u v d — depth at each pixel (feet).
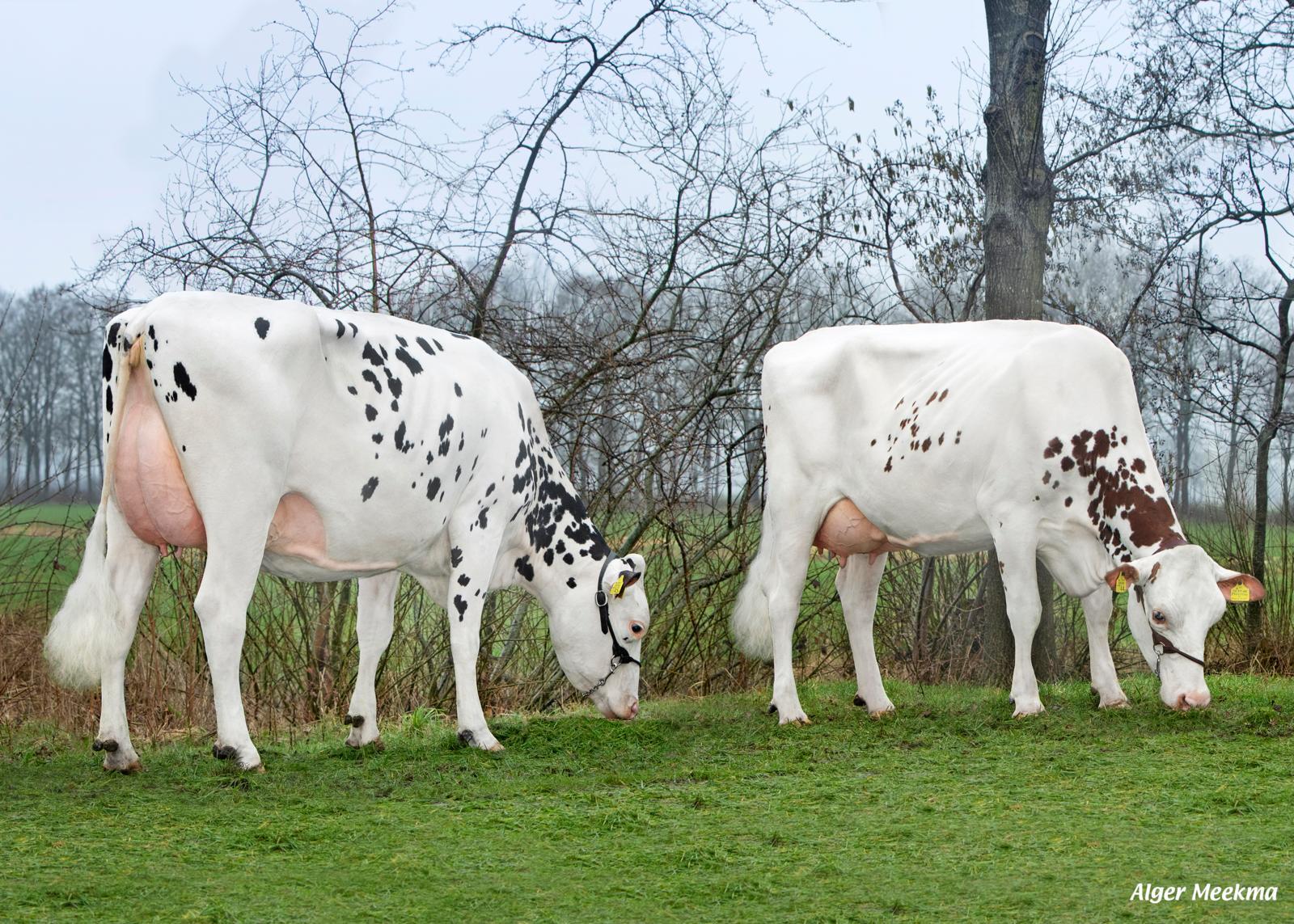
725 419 37.45
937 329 25.57
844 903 12.91
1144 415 43.16
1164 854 14.52
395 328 21.54
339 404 19.94
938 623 38.34
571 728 24.40
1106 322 41.78
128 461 18.57
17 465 31.42
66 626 18.10
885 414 25.26
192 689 28.09
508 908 12.80
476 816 16.78
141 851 14.75
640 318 33.73
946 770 19.86
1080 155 36.37
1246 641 38.63
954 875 13.85
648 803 17.74
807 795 18.11
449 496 21.99
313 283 31.68
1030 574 24.06
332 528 20.30
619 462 34.50
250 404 18.49
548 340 33.06
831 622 38.22
